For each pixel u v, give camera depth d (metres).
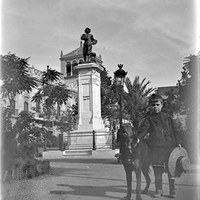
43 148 26.08
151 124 6.78
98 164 16.31
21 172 10.16
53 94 39.88
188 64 15.06
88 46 26.92
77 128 25.38
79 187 8.55
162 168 6.73
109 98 39.12
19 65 16.58
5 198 7.01
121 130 6.67
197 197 6.59
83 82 26.06
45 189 8.18
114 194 7.32
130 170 6.53
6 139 10.73
